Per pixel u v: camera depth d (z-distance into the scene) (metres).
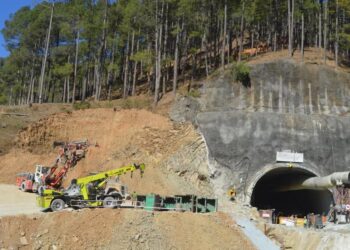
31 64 69.62
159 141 45.72
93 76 73.38
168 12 55.81
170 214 30.66
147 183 41.75
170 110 49.22
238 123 47.41
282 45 70.06
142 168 36.12
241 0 60.19
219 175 45.16
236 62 57.59
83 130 47.56
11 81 80.88
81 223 28.23
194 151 45.25
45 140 46.56
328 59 61.06
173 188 41.88
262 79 52.81
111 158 44.34
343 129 48.75
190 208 35.06
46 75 69.88
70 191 33.19
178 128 46.59
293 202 60.44
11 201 35.56
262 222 35.62
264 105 51.66
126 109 49.62
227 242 30.30
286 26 73.62
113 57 61.69
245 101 51.72
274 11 68.31
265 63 53.53
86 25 57.16
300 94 52.47
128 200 34.88
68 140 46.88
